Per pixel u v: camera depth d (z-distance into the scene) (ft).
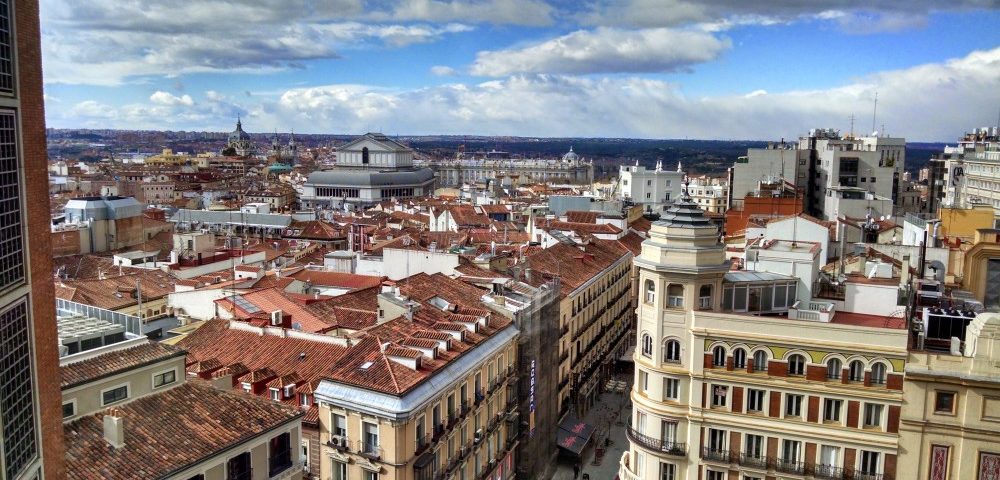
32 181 124.26
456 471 252.01
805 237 334.03
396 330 265.34
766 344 235.81
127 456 167.53
